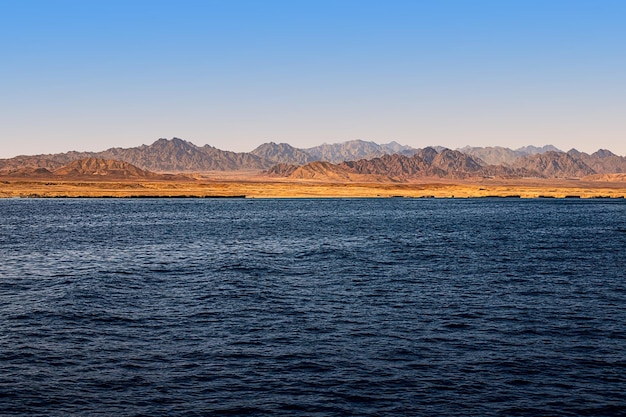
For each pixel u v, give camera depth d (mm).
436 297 39656
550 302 38031
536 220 129500
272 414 20344
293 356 26297
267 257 61344
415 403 21266
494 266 55031
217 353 26688
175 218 130875
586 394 22188
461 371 24453
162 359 25812
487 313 34844
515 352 27031
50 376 23672
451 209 185250
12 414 20172
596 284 45062
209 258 60219
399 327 31469
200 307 36125
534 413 20562
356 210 175625
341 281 46094
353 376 23812
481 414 20453
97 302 37281
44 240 78000
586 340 29062
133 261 57469
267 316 33875
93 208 175000
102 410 20547
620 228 105438
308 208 187250
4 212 149375
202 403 21172
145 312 34688
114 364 25125
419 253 65312
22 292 40469
